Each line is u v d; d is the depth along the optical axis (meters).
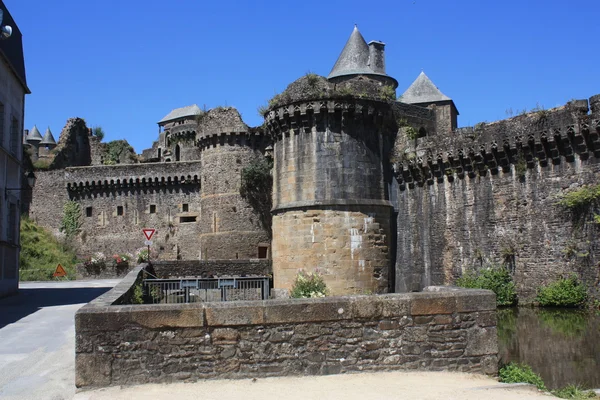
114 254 47.91
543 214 20.69
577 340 15.86
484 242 22.53
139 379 9.08
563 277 19.95
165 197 47.22
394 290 25.30
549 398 8.97
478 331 10.34
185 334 9.30
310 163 24.28
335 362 9.73
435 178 24.44
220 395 8.50
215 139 38.81
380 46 39.03
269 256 37.44
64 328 14.55
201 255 39.22
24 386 9.04
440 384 9.34
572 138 19.70
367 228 24.19
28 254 45.84
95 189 49.34
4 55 23.05
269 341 9.54
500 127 22.00
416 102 37.84
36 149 62.81
